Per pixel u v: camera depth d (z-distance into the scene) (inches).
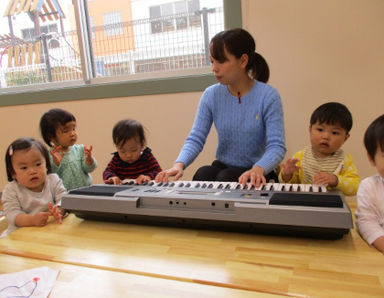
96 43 91.4
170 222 33.0
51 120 63.6
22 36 99.1
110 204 34.1
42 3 94.9
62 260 26.7
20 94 93.0
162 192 34.3
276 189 33.9
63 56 96.2
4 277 24.0
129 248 28.5
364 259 24.7
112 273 24.2
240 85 53.7
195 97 78.9
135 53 89.4
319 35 69.7
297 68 71.9
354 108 70.5
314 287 21.0
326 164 50.7
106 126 87.7
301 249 26.9
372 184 32.4
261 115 52.6
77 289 22.3
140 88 82.2
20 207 45.0
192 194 33.0
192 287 21.8
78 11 86.8
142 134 62.2
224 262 25.1
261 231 30.1
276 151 47.1
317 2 68.7
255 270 23.6
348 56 69.1
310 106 72.7
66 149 67.3
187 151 53.4
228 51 47.6
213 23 81.9
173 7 84.1
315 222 27.0
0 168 99.9
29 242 31.0
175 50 86.2
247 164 55.7
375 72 68.2
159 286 22.1
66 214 39.5
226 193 32.6
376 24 66.6
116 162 64.4
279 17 70.8
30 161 44.1
